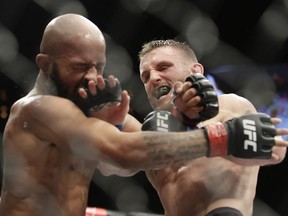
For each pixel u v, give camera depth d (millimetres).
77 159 3145
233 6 5770
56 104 2914
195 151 2832
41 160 3078
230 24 5863
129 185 6973
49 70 3125
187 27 5387
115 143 2770
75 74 3053
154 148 2773
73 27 3076
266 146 2900
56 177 3096
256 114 2965
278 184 6996
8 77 5688
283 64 6141
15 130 3129
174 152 2791
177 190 3502
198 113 3105
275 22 5523
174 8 5211
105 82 2898
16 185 3150
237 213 3211
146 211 6867
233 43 5973
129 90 5734
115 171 3570
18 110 3150
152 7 5105
